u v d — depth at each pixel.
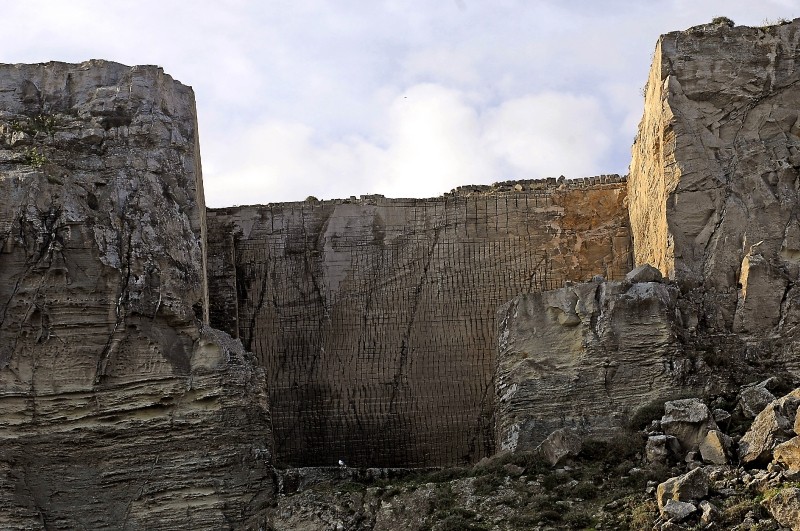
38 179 32.94
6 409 31.59
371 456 36.25
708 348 32.25
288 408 36.62
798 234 33.31
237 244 37.78
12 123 34.31
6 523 30.48
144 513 31.14
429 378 36.69
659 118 34.72
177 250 33.47
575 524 28.17
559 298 33.00
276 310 37.31
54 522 31.00
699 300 33.00
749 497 27.47
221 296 37.03
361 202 38.03
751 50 34.72
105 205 33.28
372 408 36.53
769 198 33.66
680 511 27.28
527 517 28.67
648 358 31.97
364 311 37.22
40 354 32.06
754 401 30.53
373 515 30.00
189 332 32.81
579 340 32.50
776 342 32.34
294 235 37.84
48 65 35.12
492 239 37.72
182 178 34.34
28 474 31.30
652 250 35.12
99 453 31.61
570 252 37.69
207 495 31.27
